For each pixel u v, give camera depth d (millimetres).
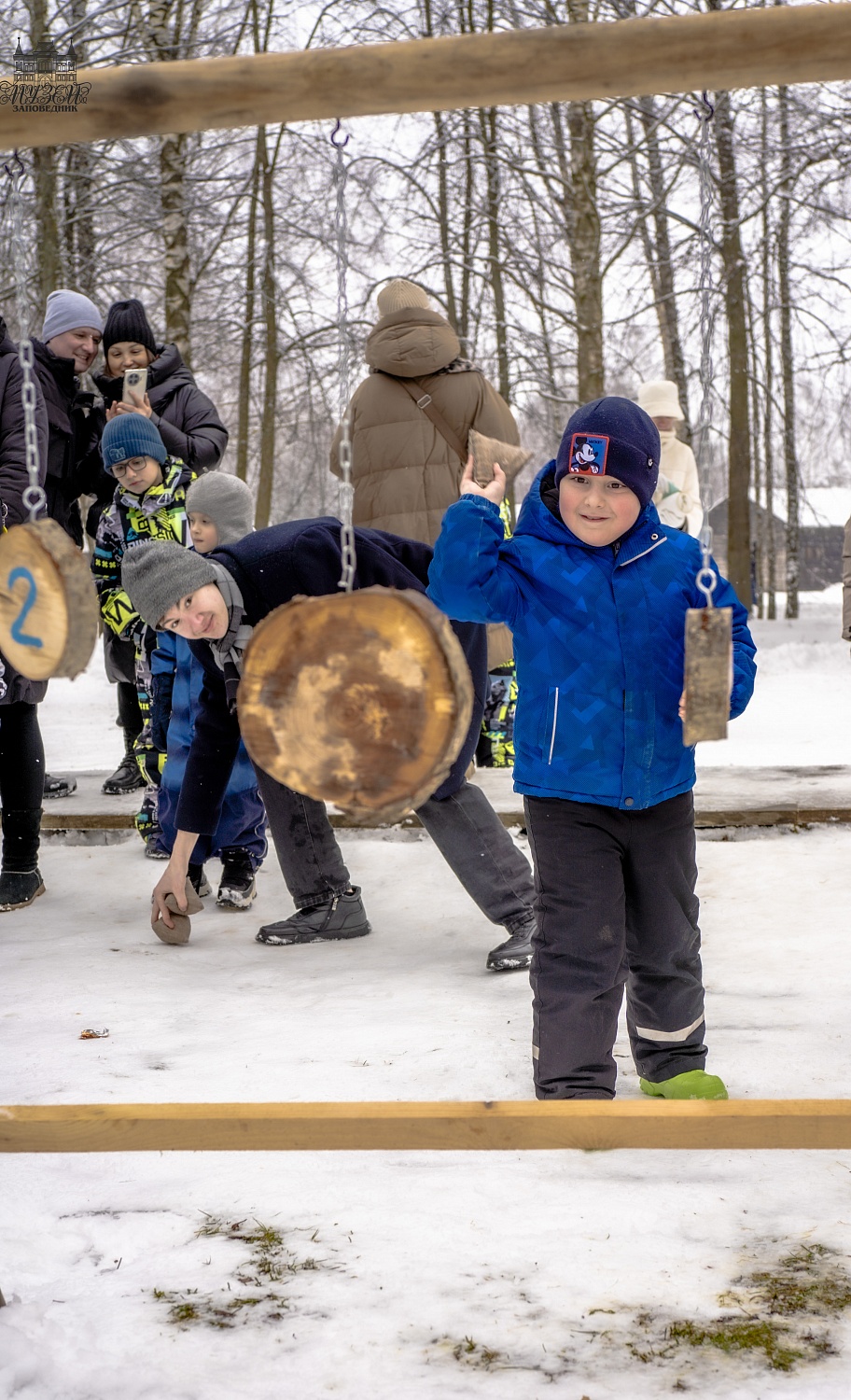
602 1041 2473
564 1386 1622
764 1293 1822
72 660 1676
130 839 5434
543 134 17516
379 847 5125
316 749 1536
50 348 5406
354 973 3695
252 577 3396
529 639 2473
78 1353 1712
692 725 1689
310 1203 2146
